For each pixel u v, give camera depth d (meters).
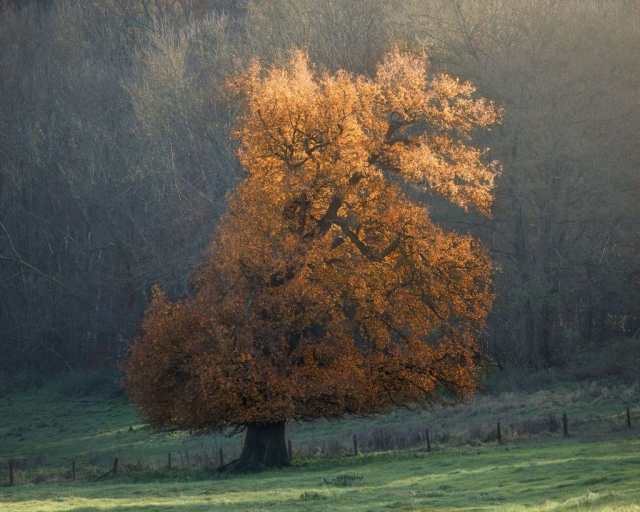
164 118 91.06
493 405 62.41
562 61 74.81
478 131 74.75
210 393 39.59
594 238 79.38
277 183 43.66
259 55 85.38
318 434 64.38
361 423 66.06
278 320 41.62
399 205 44.22
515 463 33.22
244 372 40.19
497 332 76.81
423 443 49.75
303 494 28.03
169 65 91.81
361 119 45.69
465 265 44.62
